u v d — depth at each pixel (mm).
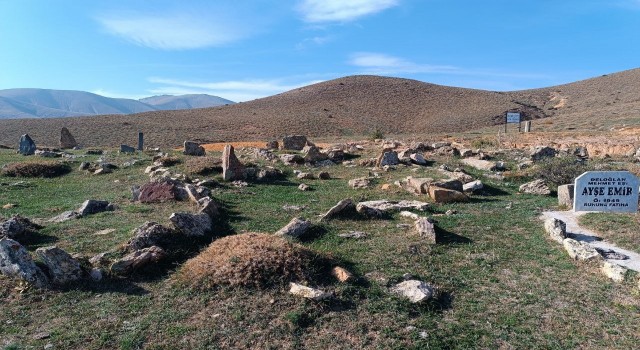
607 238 11961
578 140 39688
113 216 14008
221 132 75812
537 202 16516
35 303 8227
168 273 9531
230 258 9242
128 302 8312
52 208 15633
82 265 9344
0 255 8891
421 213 14781
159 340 7082
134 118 85688
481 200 17078
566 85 122688
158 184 16344
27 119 80750
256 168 22172
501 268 10164
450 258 10680
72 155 29938
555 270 9984
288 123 85312
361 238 11961
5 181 21000
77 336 7168
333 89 122688
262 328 7391
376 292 8641
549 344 7090
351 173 22844
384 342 7078
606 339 7242
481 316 7977
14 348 6812
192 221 11734
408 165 23719
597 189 13133
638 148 28422
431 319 7844
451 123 87250
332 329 7438
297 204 16281
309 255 9641
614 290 8914
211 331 7305
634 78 107062
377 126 87500
